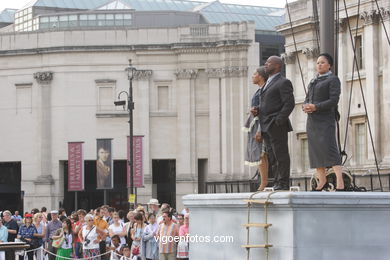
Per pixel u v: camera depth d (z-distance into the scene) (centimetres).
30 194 15312
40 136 15312
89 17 16512
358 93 10106
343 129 10238
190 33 15100
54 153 15262
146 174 15050
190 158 15062
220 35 15050
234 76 14950
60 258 5584
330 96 2409
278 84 2459
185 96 15112
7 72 15588
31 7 17712
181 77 15100
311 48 10869
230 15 18362
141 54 15175
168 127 15188
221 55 15038
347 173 2600
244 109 14938
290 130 2486
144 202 15012
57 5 17950
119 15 16400
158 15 16412
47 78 15275
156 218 5362
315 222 2178
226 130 14938
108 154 13088
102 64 15225
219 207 2431
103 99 15225
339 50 10238
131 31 15225
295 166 11175
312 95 2447
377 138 9775
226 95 14975
